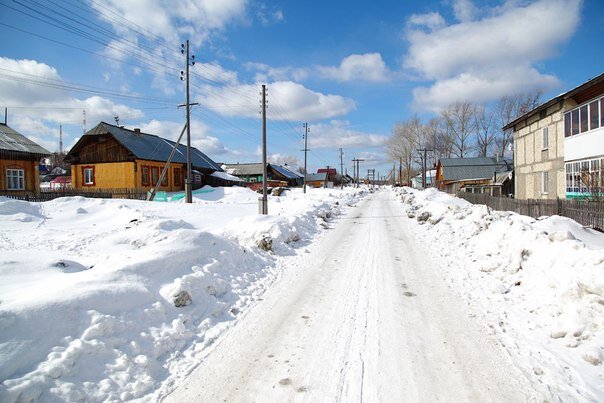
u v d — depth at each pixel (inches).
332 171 4087.1
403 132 2999.5
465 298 231.0
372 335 178.7
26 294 164.6
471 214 478.3
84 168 1176.8
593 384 135.6
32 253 280.4
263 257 335.9
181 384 138.9
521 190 986.7
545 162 835.4
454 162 1998.0
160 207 657.0
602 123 611.8
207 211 669.9
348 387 135.1
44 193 805.2
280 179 2487.7
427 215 628.7
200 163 1456.7
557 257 237.1
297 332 183.8
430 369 146.9
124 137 1158.3
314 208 677.9
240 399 129.1
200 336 179.3
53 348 134.7
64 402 119.2
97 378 133.0
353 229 555.2
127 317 167.2
